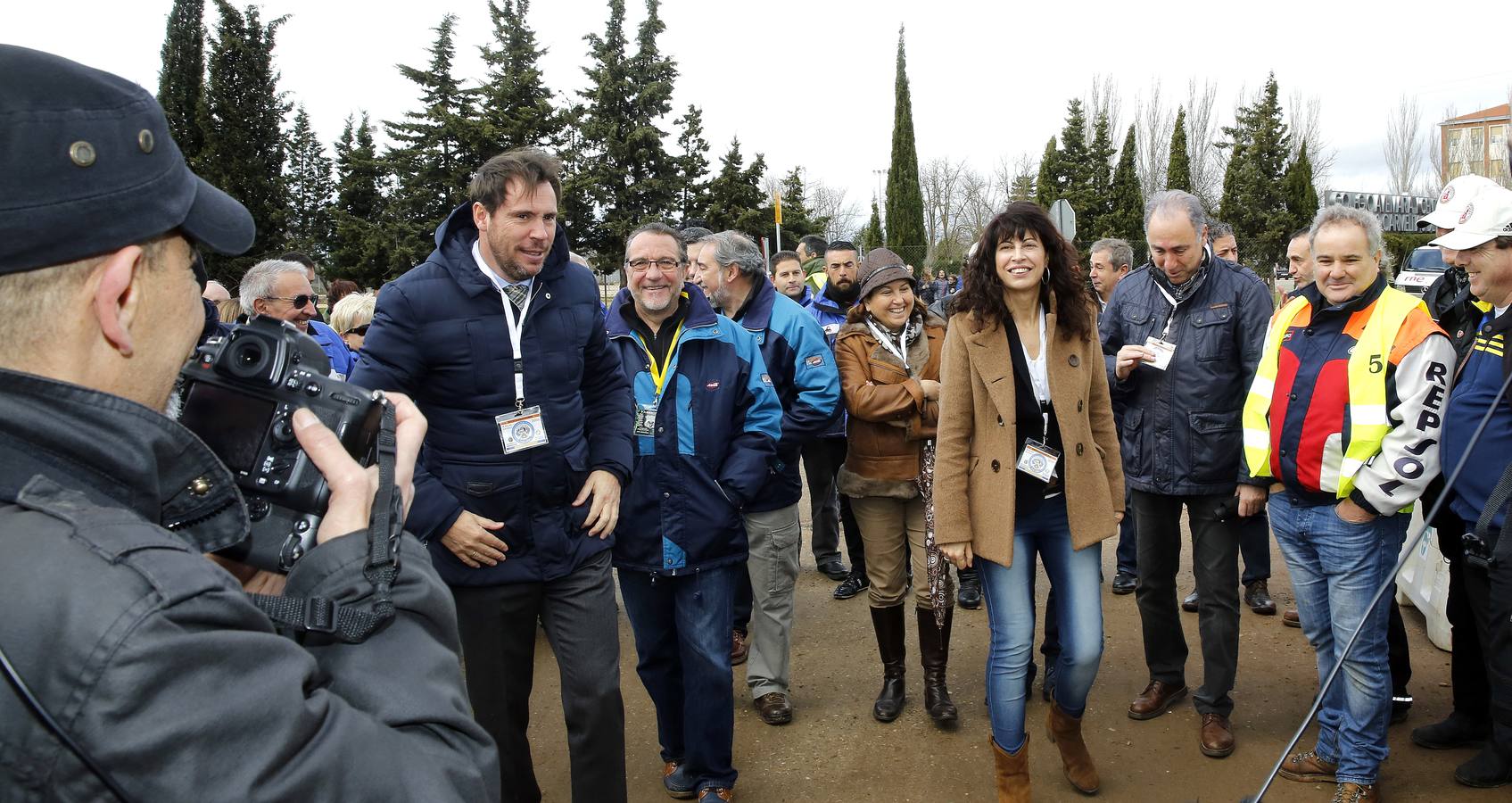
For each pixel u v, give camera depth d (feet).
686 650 9.57
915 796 9.98
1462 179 8.92
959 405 9.01
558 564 8.05
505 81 81.41
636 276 9.63
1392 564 9.12
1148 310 11.32
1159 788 9.95
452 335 7.76
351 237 79.10
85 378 2.62
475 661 8.07
